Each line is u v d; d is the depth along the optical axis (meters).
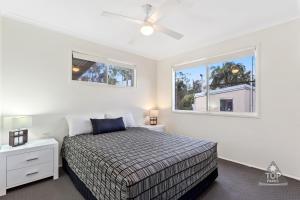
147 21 2.16
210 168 2.24
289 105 2.47
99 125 2.93
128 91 4.02
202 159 2.08
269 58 2.67
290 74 2.46
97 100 3.45
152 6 2.19
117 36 3.23
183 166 1.80
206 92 3.62
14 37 2.50
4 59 2.41
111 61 3.71
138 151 1.93
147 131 3.14
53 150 2.43
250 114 2.93
